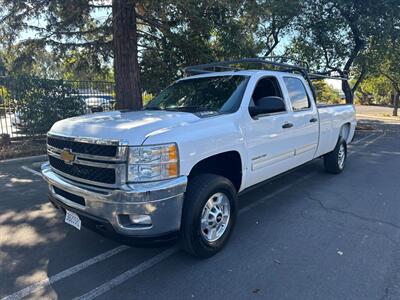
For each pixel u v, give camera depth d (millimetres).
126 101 9211
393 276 3139
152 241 3008
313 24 14125
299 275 3162
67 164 3338
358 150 10508
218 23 9859
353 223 4402
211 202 3477
